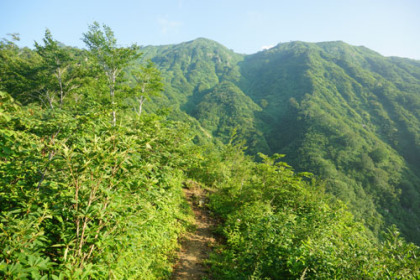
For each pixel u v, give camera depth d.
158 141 7.89
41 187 3.64
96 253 3.22
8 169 3.31
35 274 2.31
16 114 3.53
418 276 3.55
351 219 8.91
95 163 3.07
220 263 6.80
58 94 24.34
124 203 3.53
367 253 4.37
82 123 4.15
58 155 2.94
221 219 11.60
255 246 5.98
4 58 24.25
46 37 20.92
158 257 6.11
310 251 4.68
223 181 17.75
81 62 23.83
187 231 9.03
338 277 4.12
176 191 10.16
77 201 2.96
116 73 20.30
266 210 9.40
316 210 8.37
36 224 2.67
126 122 6.40
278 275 5.33
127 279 3.97
